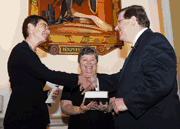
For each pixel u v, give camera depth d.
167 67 1.54
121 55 3.76
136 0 3.98
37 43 2.21
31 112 1.87
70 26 3.67
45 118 1.97
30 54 1.99
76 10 3.75
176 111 1.60
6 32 3.55
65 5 3.73
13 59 1.99
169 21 3.84
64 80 1.96
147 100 1.54
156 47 1.65
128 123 1.73
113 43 3.72
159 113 1.60
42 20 2.21
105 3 3.86
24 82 1.98
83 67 2.17
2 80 3.40
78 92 2.15
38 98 1.98
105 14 3.82
